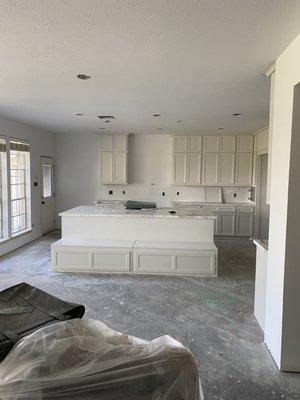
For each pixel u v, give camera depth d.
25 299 1.38
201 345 2.68
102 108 4.68
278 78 2.51
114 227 4.96
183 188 7.63
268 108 4.57
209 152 7.23
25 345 1.05
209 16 1.91
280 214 2.38
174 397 1.06
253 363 2.42
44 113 5.06
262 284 2.95
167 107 4.57
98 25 2.04
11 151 5.94
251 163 7.16
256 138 6.98
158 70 2.94
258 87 3.47
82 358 1.04
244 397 2.05
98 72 3.00
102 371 1.02
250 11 1.85
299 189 2.21
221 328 2.98
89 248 4.57
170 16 1.92
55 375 1.00
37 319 1.23
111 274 4.55
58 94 3.85
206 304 3.53
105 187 7.82
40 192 7.02
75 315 1.34
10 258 5.30
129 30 2.11
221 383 2.18
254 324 3.07
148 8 1.83
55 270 4.64
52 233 7.47
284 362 2.31
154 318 3.18
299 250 2.24
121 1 1.75
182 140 7.27
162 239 4.89
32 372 0.99
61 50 2.46
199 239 4.85
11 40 2.27
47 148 7.38
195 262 4.48
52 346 1.05
